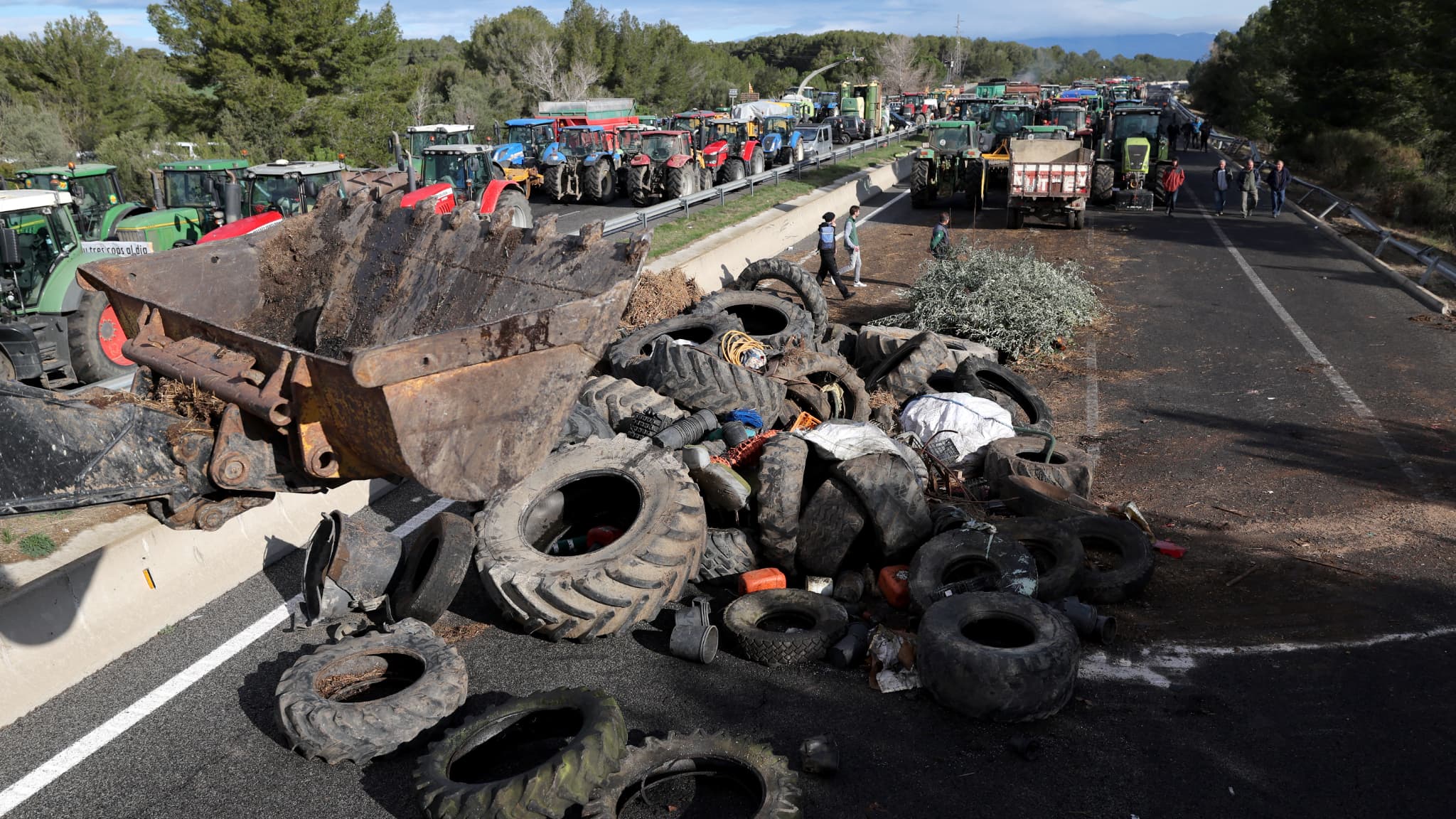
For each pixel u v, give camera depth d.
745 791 4.41
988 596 5.41
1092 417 9.70
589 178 25.02
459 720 4.98
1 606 5.07
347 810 4.38
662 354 8.25
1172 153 33.59
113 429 4.17
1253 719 4.89
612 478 6.43
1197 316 13.62
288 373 4.08
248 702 5.19
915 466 7.32
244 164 16.50
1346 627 5.71
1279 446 8.73
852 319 14.12
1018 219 21.80
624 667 5.46
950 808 4.30
